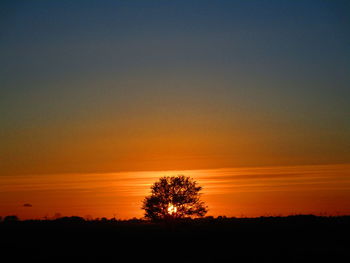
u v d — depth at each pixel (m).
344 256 45.75
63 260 46.56
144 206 72.56
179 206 72.00
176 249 51.88
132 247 53.59
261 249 50.31
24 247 53.91
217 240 57.84
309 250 48.94
